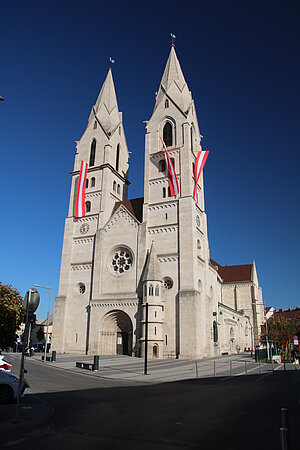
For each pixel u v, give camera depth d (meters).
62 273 65.62
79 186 67.75
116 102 78.88
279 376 31.91
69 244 67.00
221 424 12.61
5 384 17.86
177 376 32.34
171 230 58.47
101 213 65.88
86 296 62.19
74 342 60.62
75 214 66.94
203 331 57.41
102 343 57.62
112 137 72.75
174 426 12.39
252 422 12.88
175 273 55.78
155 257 56.72
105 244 63.06
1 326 35.97
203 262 62.72
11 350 89.88
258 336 92.56
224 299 98.25
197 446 9.99
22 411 15.37
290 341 71.25
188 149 62.53
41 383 26.56
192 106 70.31
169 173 60.47
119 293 58.31
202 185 69.19
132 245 60.41
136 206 66.56
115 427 12.37
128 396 20.09
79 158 73.69
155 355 51.69
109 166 69.69
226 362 46.78
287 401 17.55
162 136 66.81
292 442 10.27
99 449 9.77
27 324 15.44
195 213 60.22
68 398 19.38
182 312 52.47
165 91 69.44
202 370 37.53
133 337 54.47
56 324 62.56
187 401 17.86
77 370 38.03
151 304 53.31
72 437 11.12
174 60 73.19
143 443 10.34
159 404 17.00
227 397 19.08
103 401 18.20
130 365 42.44
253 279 99.88
